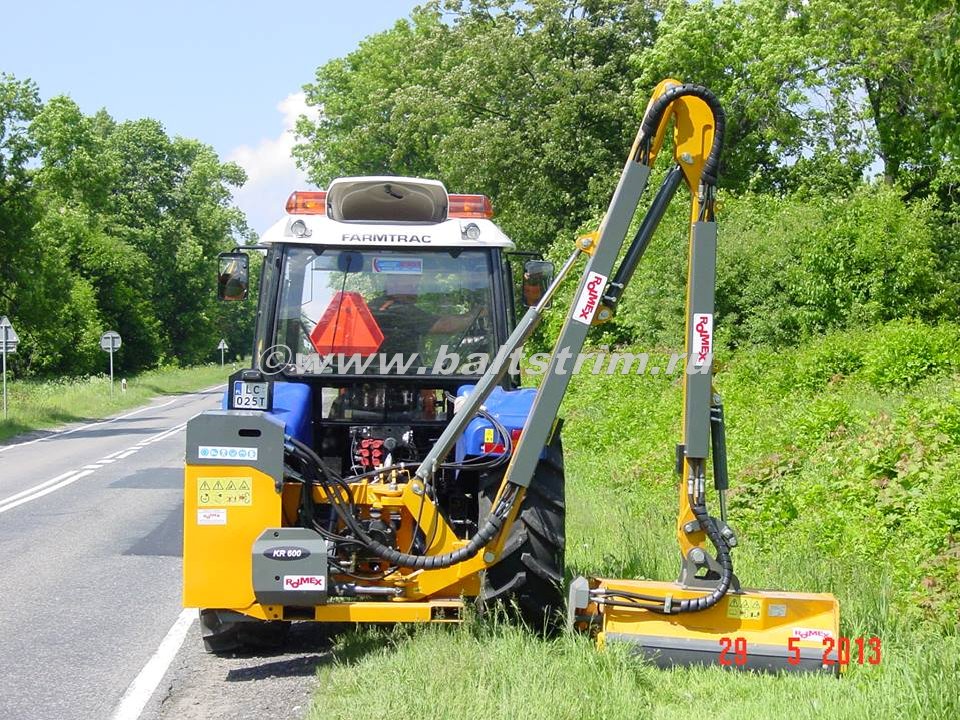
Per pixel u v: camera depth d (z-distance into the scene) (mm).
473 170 35906
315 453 6863
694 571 6180
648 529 9977
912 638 6121
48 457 22656
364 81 54594
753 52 32844
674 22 34125
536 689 5289
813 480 9836
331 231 7371
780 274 22359
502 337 7414
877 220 21844
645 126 6219
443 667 5637
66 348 62250
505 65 35688
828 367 16734
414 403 7480
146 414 40000
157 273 79562
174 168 83062
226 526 6215
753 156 34562
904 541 7938
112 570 9805
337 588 6336
